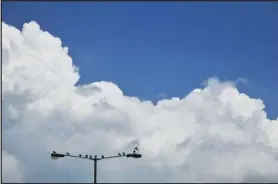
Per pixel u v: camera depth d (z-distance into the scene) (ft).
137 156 133.69
